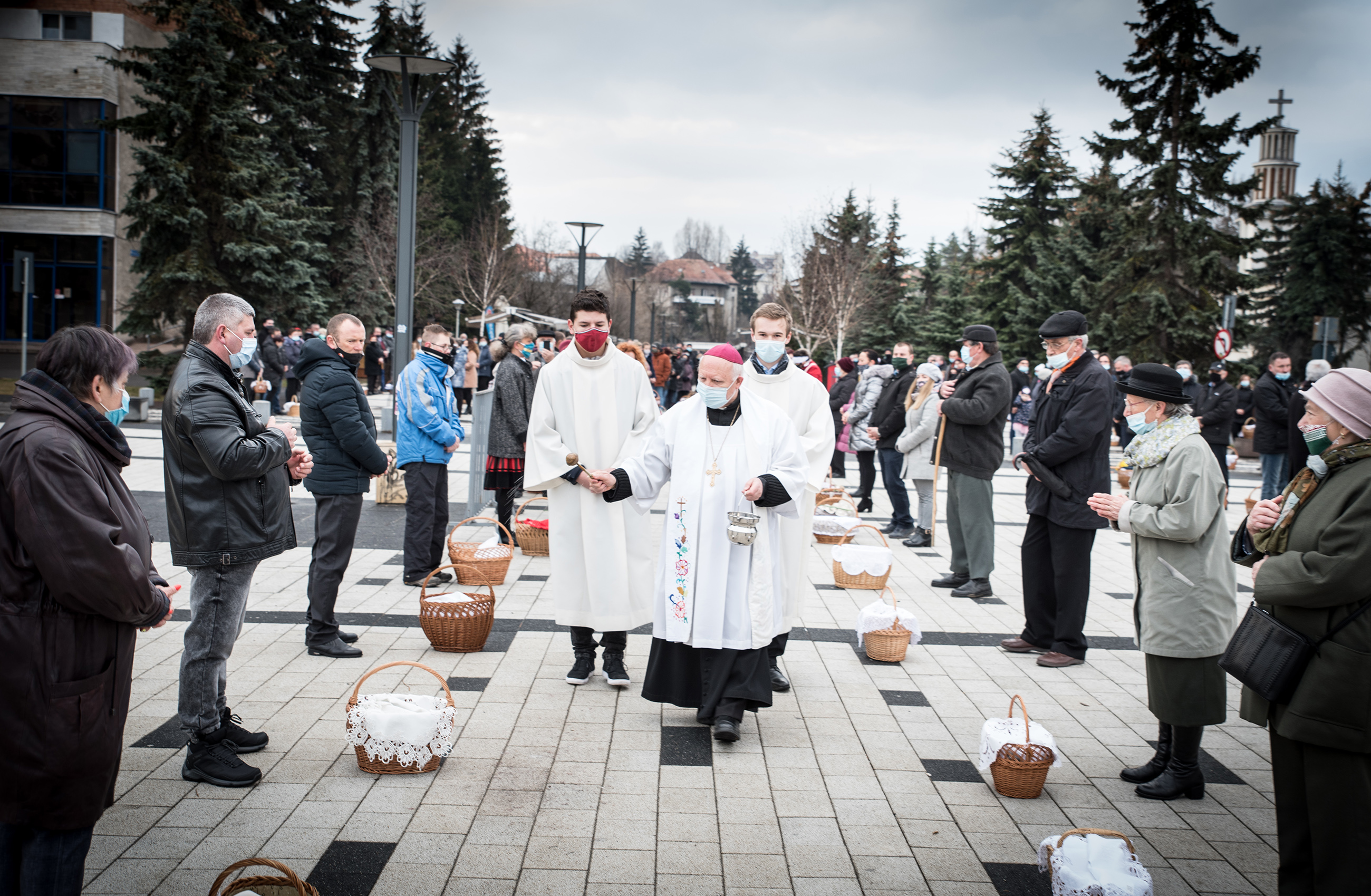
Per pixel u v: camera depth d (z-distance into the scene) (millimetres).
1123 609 7543
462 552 7387
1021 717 5051
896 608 6102
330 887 3207
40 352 2758
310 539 8922
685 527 4555
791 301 45688
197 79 24375
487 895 3197
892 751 4570
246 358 3941
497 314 36250
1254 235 30797
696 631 4523
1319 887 2957
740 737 4684
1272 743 3123
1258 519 3172
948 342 41188
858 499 12789
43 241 35531
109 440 2779
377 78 39688
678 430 4707
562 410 5289
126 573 2623
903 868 3473
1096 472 5828
